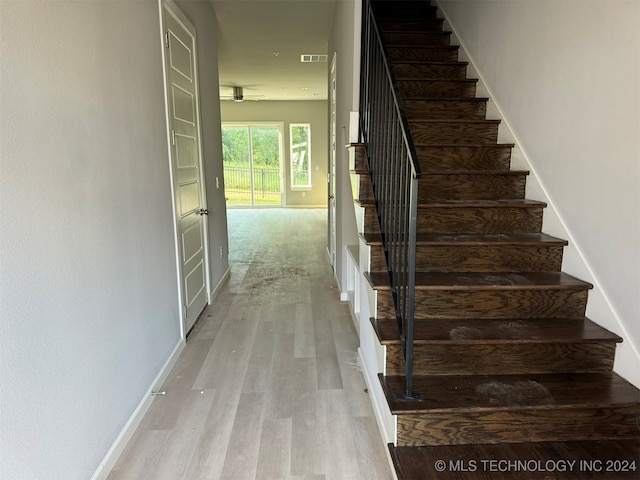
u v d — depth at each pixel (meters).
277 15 4.32
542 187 2.43
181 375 2.55
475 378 1.85
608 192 1.87
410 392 1.71
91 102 1.65
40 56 1.33
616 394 1.71
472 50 3.45
